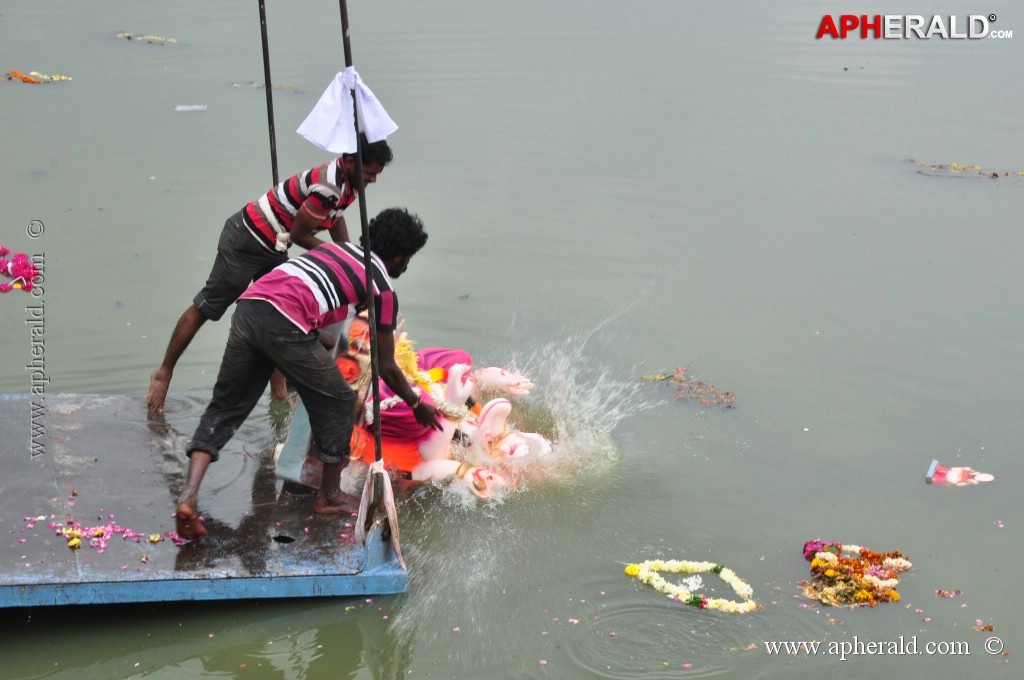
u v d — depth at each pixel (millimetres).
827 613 5105
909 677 4672
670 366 7602
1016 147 12383
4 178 10562
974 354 7750
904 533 5723
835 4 19688
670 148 12195
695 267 9227
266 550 5219
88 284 8562
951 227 10156
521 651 4855
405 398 5598
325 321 5324
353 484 6020
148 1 18984
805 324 8227
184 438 6188
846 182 11289
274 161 6902
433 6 18984
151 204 10078
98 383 7137
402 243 5438
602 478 6254
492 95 13898
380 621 5066
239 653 4898
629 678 4676
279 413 6723
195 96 13242
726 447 6590
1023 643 4898
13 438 6062
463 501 6031
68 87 13570
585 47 16391
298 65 14672
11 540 5125
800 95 14297
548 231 9906
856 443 6625
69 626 5039
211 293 6449
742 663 4766
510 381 6852
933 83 14977
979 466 6363
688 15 18781
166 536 5262
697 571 5406
